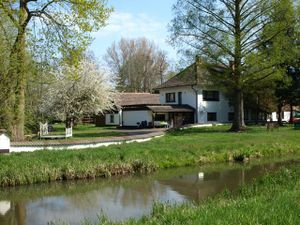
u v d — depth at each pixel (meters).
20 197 16.00
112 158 21.17
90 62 48.69
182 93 54.41
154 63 99.62
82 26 25.19
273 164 23.73
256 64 36.25
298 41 37.28
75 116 46.91
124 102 64.06
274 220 7.97
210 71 39.28
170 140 29.81
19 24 23.83
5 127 24.44
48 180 18.69
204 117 52.94
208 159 24.64
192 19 37.03
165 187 17.61
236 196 13.49
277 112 57.06
